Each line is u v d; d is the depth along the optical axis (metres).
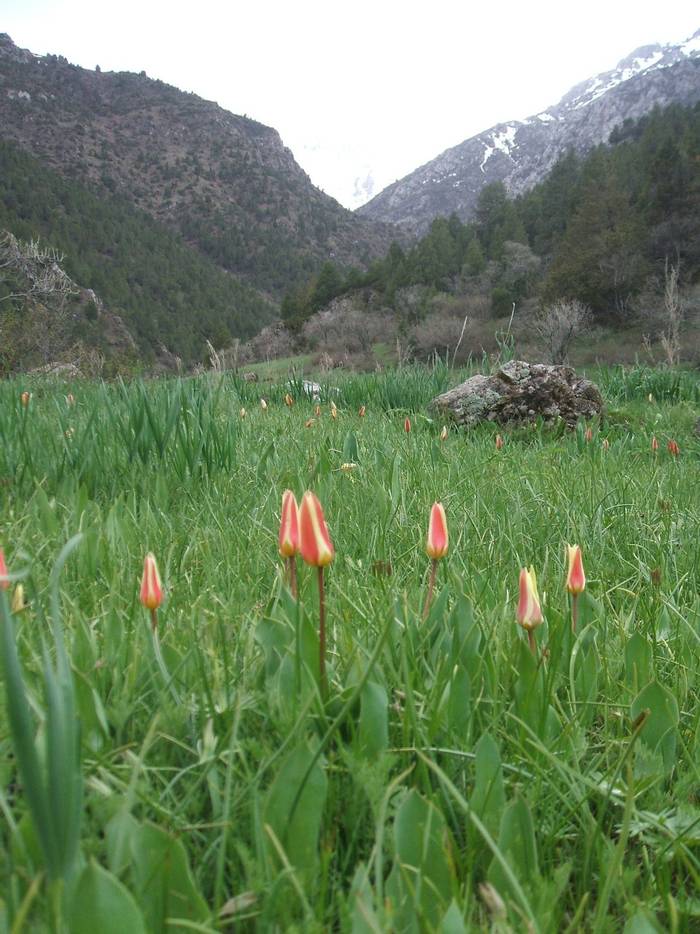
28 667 1.70
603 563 3.34
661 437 8.04
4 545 2.89
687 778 1.67
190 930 1.11
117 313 136.12
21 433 4.31
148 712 1.67
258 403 9.70
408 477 4.50
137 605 2.21
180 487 4.23
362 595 2.51
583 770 1.76
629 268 66.75
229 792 1.31
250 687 1.81
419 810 1.31
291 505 1.96
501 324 60.12
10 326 21.53
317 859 1.28
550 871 1.39
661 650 2.39
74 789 1.03
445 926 1.10
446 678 1.80
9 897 1.06
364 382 10.30
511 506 4.00
